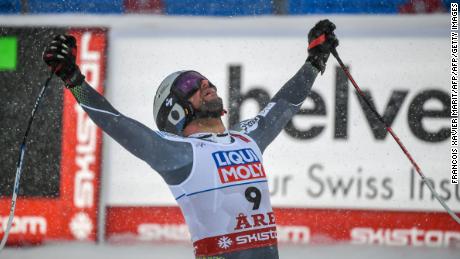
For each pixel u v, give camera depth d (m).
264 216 11.74
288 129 25.59
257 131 12.73
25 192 25.81
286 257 23.81
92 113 11.32
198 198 11.45
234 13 27.17
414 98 25.69
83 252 24.66
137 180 25.80
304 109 25.69
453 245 24.84
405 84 25.77
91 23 26.89
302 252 24.34
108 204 25.75
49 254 24.45
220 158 11.66
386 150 25.41
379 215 25.09
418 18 26.39
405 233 25.00
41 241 25.61
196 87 12.30
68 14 27.06
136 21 26.91
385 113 25.67
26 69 26.50
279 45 26.38
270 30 26.56
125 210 25.70
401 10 26.50
